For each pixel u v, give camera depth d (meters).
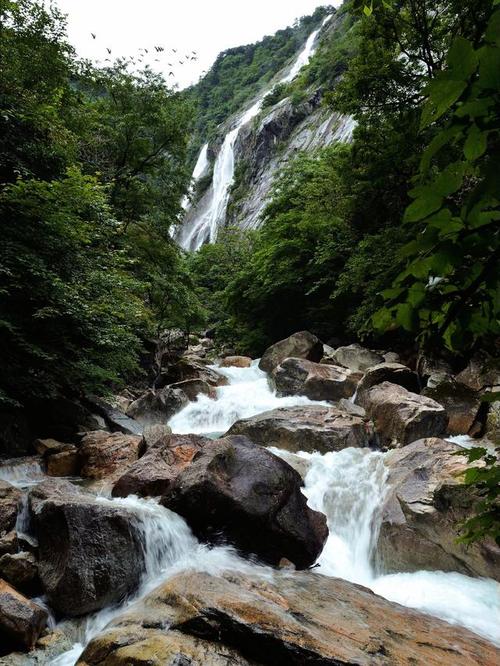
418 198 0.92
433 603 4.72
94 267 10.12
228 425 12.65
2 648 3.73
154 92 19.94
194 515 5.30
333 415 9.62
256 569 4.86
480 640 3.98
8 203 8.32
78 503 4.59
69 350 9.29
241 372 16.83
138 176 20.81
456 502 5.32
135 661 3.02
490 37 0.78
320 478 7.22
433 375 11.38
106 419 10.98
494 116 0.84
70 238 9.04
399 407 9.12
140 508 5.08
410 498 5.79
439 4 12.66
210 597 3.63
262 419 9.40
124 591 4.37
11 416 8.82
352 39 50.56
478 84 0.80
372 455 7.52
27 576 4.41
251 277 23.27
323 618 3.69
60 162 10.32
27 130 9.91
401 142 13.40
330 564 5.59
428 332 1.22
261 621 3.35
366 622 3.79
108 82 19.19
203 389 14.26
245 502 5.16
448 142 0.91
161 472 6.68
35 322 8.59
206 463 5.52
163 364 19.97
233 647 3.25
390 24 13.37
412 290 1.10
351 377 13.11
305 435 8.72
